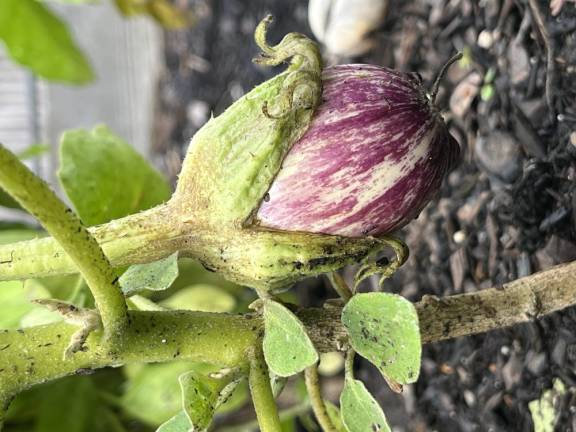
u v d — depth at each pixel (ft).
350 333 0.47
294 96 0.46
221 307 0.99
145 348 0.50
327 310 0.54
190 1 1.51
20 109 2.04
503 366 0.74
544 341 0.69
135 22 1.82
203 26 1.47
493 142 0.73
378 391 0.95
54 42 1.27
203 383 0.50
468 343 0.78
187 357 0.51
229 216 0.48
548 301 0.57
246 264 0.49
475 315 0.56
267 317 0.48
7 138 2.04
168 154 1.55
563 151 0.67
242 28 1.37
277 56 0.48
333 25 0.94
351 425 0.48
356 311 0.47
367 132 0.47
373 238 0.49
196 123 1.45
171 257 0.54
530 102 0.70
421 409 0.83
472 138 0.78
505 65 0.73
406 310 0.44
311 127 0.47
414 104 0.48
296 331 0.45
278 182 0.47
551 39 0.66
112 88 1.95
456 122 0.80
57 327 0.50
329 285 1.04
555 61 0.66
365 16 0.91
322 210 0.47
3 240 0.95
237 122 0.47
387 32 0.92
